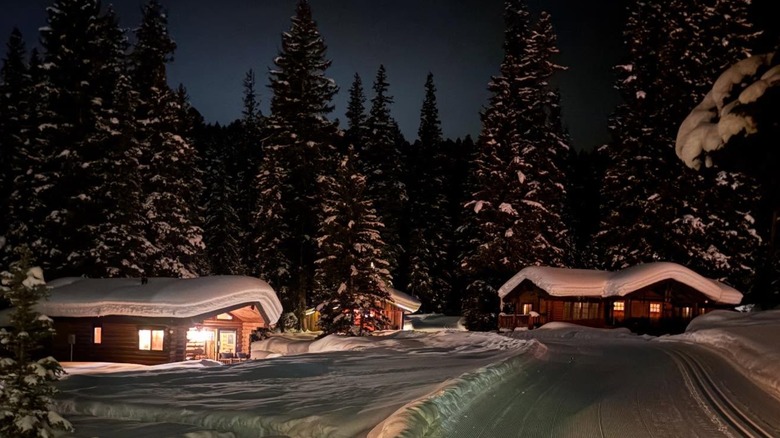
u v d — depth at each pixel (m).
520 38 51.75
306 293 50.44
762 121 11.95
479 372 12.75
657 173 44.78
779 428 9.77
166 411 10.83
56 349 26.98
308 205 48.22
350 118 70.75
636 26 47.22
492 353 20.27
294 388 13.35
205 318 26.89
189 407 10.99
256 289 28.67
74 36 37.25
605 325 36.97
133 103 41.50
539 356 18.61
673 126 45.00
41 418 9.12
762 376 14.67
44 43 37.34
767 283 40.12
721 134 12.23
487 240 48.78
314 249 48.62
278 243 48.28
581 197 85.56
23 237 35.66
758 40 12.84
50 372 9.18
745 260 43.81
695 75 44.56
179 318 25.86
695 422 9.98
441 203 71.75
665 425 9.73
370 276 35.59
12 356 10.19
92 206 36.47
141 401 11.66
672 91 44.38
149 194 43.53
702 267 43.62
